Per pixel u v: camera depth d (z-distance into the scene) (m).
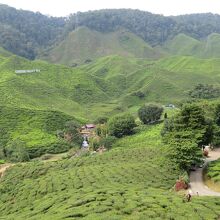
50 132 129.50
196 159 55.06
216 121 79.94
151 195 41.72
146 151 73.44
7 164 102.62
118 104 193.50
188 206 36.41
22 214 47.38
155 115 121.50
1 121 130.75
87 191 49.12
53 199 48.78
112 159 72.88
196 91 168.62
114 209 37.50
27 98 165.62
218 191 47.03
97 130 121.44
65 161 81.00
